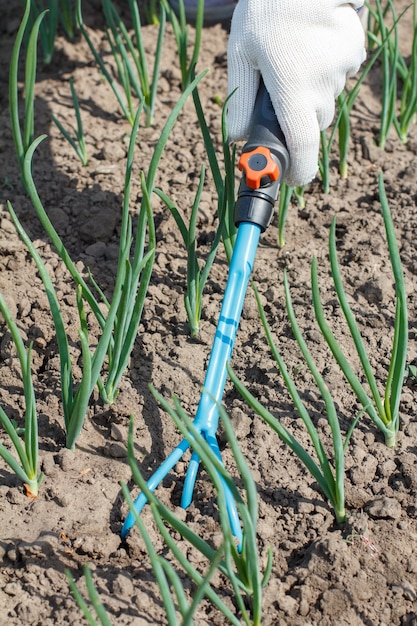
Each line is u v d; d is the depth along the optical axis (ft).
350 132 9.48
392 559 5.58
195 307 7.06
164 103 9.82
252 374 6.85
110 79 9.12
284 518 5.87
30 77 6.75
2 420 5.55
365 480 6.07
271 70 6.08
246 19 6.24
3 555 5.54
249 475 4.62
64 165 8.91
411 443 6.32
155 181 8.71
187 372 6.80
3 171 8.89
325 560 5.52
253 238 5.74
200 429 5.56
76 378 6.73
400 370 5.99
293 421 6.43
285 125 6.04
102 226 8.18
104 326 5.81
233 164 6.61
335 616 5.33
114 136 9.30
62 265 7.77
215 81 10.08
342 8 6.52
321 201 8.56
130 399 6.54
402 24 11.00
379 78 10.23
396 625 5.32
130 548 5.62
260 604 5.04
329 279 7.65
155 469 6.21
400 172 9.00
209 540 5.67
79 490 5.94
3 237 8.04
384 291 7.42
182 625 4.34
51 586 5.39
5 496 5.93
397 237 8.09
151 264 6.09
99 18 10.93
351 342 7.04
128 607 5.27
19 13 11.09
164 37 10.59
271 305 7.41
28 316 7.27
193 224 6.64
